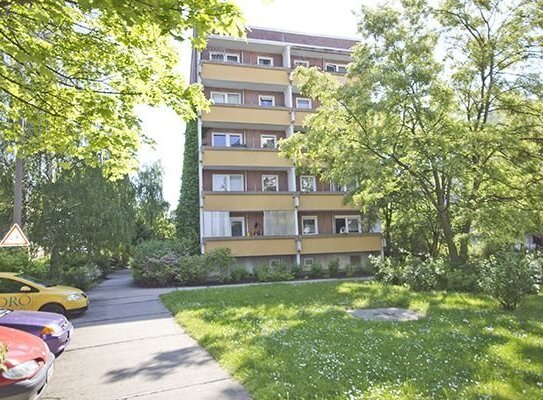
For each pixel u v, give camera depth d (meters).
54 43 6.59
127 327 10.09
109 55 7.05
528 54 17.58
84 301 11.91
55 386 5.89
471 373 5.59
